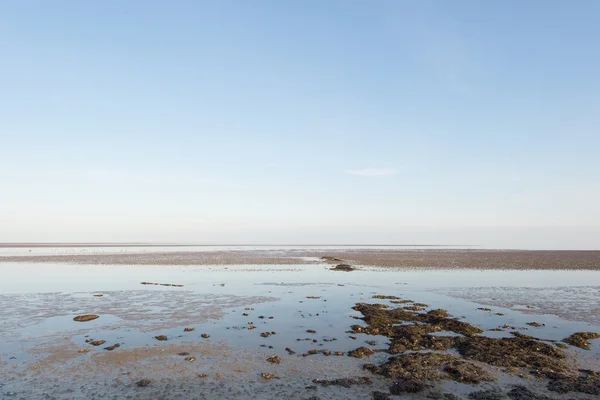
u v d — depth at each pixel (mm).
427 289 35344
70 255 82938
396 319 23344
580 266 57438
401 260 68312
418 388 13469
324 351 17562
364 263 62062
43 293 32375
